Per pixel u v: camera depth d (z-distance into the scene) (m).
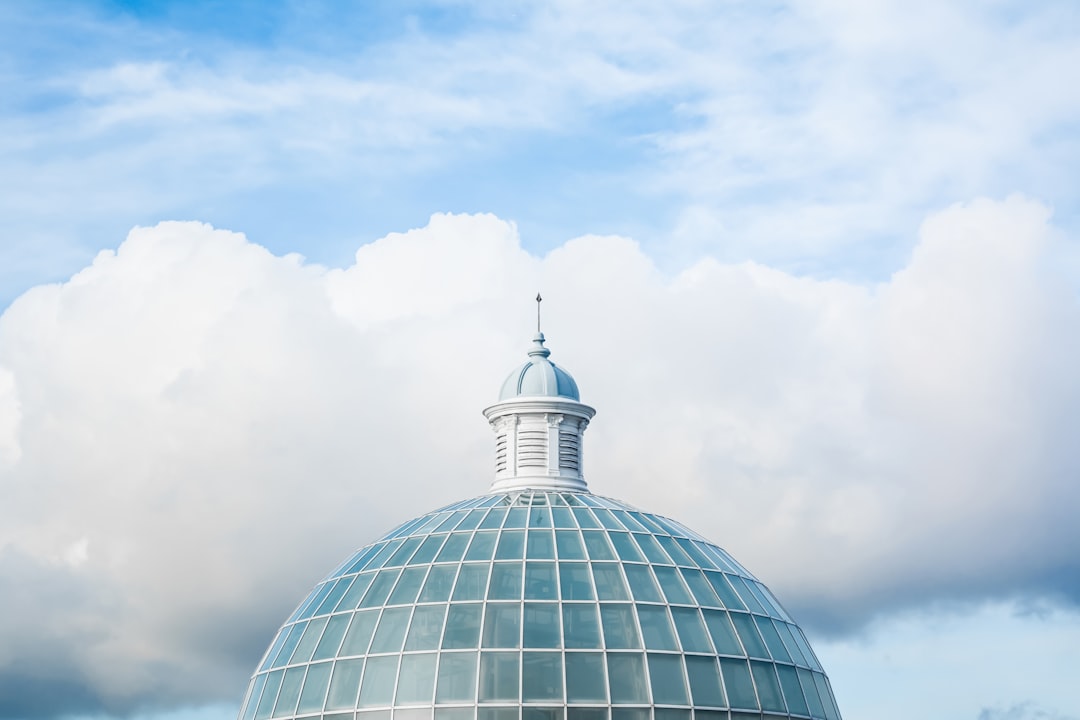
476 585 55.62
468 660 52.91
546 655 52.88
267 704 56.97
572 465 66.44
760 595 60.56
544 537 58.19
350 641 55.66
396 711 52.59
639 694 52.53
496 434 67.38
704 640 55.06
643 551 58.31
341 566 62.34
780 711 55.22
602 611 54.53
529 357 69.44
